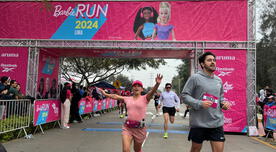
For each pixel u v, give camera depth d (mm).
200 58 3660
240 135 9047
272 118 7898
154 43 10242
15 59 10531
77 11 10617
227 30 9922
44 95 11648
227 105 3422
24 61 10516
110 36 10422
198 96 3506
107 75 25719
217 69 9586
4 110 6473
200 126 3406
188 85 3576
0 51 10594
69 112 10281
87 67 22453
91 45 10461
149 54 11961
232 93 9414
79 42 10516
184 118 14734
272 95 8953
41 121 8031
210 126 3379
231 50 9672
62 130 8969
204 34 10031
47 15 10711
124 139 3943
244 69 9531
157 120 13055
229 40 9852
